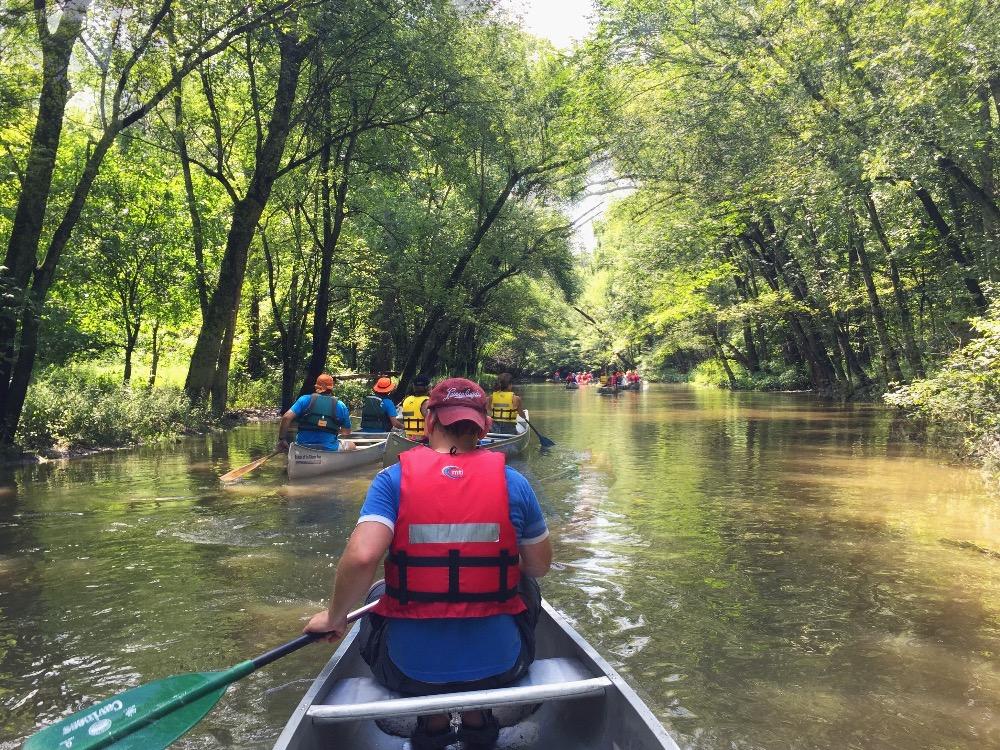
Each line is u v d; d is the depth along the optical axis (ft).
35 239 34.96
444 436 8.16
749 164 59.06
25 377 35.55
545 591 15.62
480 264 69.97
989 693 11.05
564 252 77.56
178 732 7.89
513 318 81.15
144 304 58.29
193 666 11.99
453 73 52.34
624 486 28.66
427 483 7.64
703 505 24.75
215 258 64.18
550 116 69.51
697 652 12.51
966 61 37.01
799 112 49.93
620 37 63.21
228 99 56.90
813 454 37.55
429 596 7.55
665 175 71.56
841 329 85.51
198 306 64.90
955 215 51.34
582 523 22.08
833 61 44.88
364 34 46.91
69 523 21.83
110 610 14.53
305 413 30.55
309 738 7.11
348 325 91.86
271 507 24.06
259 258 71.56
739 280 110.42
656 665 12.00
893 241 63.00
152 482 28.99
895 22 41.65
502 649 7.73
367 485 28.04
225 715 10.37
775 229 88.28
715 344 131.95
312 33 44.34
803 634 13.33
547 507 24.49
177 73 39.83
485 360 175.42
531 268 76.38
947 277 54.13
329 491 26.86
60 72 34.45
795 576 16.72
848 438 44.50
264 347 82.53
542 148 70.08
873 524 21.83
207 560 17.90
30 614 14.32
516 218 73.97
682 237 77.10
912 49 38.29
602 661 8.25
